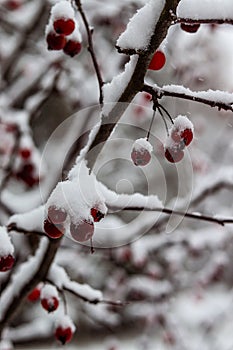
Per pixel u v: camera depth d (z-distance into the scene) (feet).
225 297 16.48
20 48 12.90
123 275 14.62
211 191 9.85
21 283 6.14
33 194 11.03
